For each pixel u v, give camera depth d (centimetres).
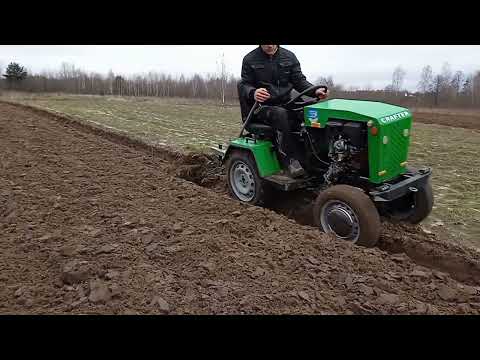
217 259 397
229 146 597
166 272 371
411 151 1127
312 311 332
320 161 537
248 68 568
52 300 333
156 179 648
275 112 547
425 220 584
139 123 1427
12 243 427
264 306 333
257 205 582
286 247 431
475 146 1232
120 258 388
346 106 512
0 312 319
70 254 394
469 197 693
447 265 465
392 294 360
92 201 538
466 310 347
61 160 747
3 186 592
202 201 552
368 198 464
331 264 405
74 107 1862
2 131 959
